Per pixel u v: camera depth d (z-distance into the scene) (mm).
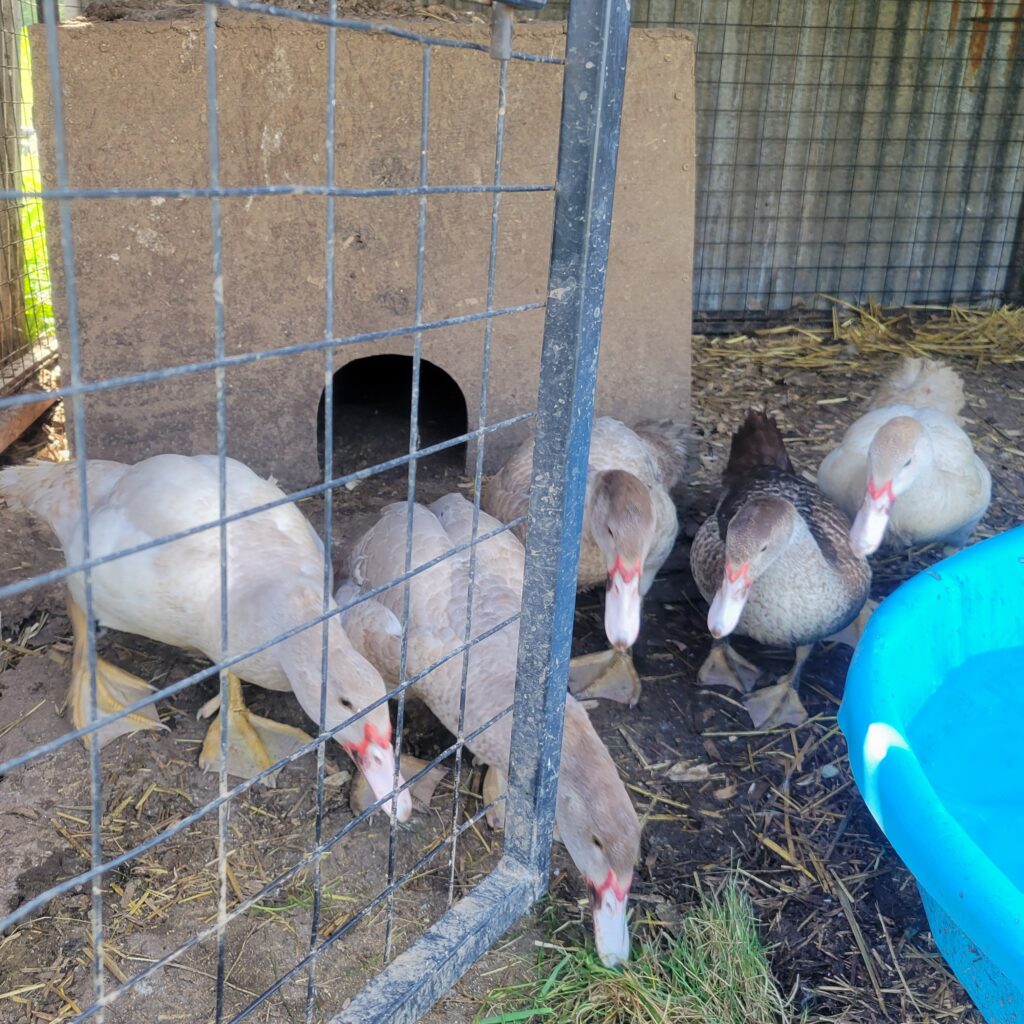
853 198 2619
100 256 1375
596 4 587
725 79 2469
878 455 1209
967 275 2725
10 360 1851
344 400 1941
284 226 1420
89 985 802
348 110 1386
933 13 2475
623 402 1608
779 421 1979
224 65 1331
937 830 691
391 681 1072
